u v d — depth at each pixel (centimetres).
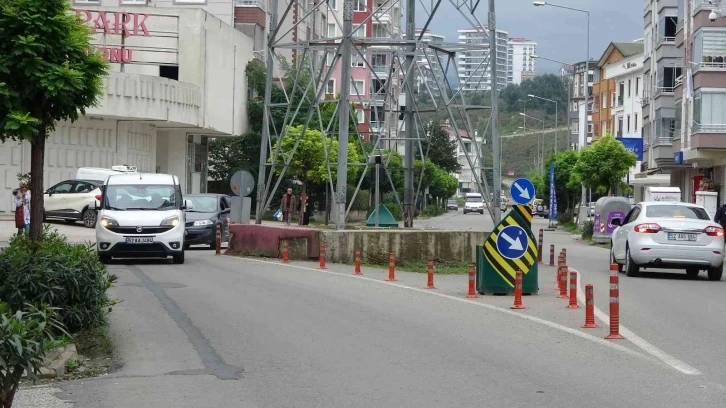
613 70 9550
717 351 1180
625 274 2389
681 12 5344
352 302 1642
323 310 1530
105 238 2420
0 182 4347
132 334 1292
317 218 6525
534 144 15788
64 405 887
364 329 1332
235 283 1952
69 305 1209
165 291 1794
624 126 9294
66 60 1333
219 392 932
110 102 4506
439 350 1162
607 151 5741
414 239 2566
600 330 1341
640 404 871
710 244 2222
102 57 1373
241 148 6259
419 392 921
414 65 2975
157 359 1116
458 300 1695
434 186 10794
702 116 4528
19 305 1160
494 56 2680
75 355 1095
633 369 1048
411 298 1717
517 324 1394
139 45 5203
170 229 2453
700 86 4531
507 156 15512
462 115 2727
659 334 1316
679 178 6000
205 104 5328
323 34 7988
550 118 18025
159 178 2591
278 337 1262
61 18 1308
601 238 4275
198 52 5238
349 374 1014
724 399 895
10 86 1294
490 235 1792
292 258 2642
